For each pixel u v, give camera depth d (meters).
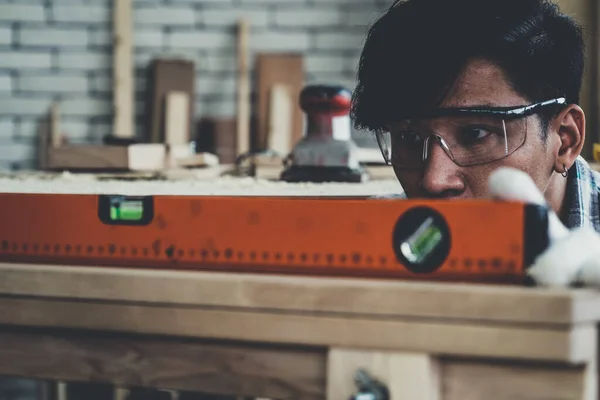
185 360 0.85
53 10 4.68
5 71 4.67
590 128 3.33
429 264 0.80
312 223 0.84
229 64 4.70
